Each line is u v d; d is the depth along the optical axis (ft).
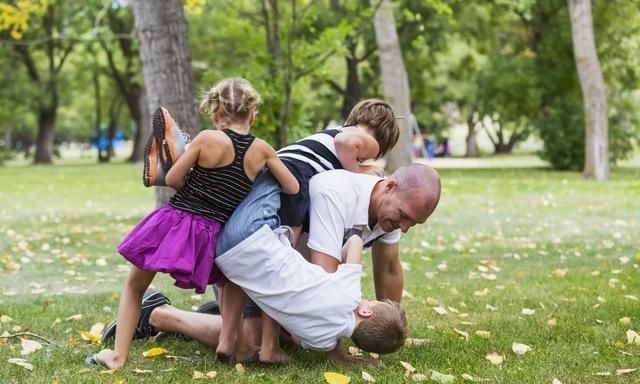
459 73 118.62
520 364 12.88
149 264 11.89
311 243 12.69
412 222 12.48
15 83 128.06
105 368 12.65
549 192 52.21
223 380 12.00
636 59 85.10
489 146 252.01
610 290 19.69
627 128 90.38
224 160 12.21
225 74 38.34
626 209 40.93
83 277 21.93
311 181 13.09
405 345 14.30
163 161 12.32
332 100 109.81
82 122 206.28
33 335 14.60
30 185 67.31
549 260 25.26
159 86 28.55
